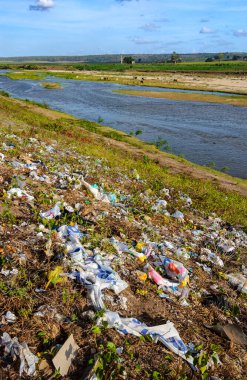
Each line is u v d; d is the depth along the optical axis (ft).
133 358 13.44
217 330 16.58
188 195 42.16
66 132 67.31
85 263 17.79
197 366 13.93
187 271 20.85
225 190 50.88
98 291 15.70
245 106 150.20
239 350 15.94
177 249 24.08
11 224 19.85
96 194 29.66
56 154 42.39
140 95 181.47
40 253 17.89
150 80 269.85
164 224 29.22
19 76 295.69
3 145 37.58
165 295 17.99
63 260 17.29
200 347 14.67
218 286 20.97
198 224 32.27
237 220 37.17
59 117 97.35
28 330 13.33
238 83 247.70
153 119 118.73
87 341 13.60
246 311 19.35
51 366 12.27
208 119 121.29
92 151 53.36
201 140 92.48
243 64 461.78
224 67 408.67
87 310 15.01
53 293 15.34
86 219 23.76
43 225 20.66
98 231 22.56
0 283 15.02
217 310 18.56
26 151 38.52
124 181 40.04
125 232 23.81
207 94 185.98
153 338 14.57
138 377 12.70
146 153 68.44
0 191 24.27
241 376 14.42
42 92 186.09
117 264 18.97
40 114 94.99
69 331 13.82
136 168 51.01
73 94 181.37
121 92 192.34
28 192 25.67
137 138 90.27
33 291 15.14
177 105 151.43
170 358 13.80
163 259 21.13
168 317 16.56
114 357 12.85
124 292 17.08
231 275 22.97
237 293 21.13
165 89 213.46
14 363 12.00
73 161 41.29
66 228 20.56
